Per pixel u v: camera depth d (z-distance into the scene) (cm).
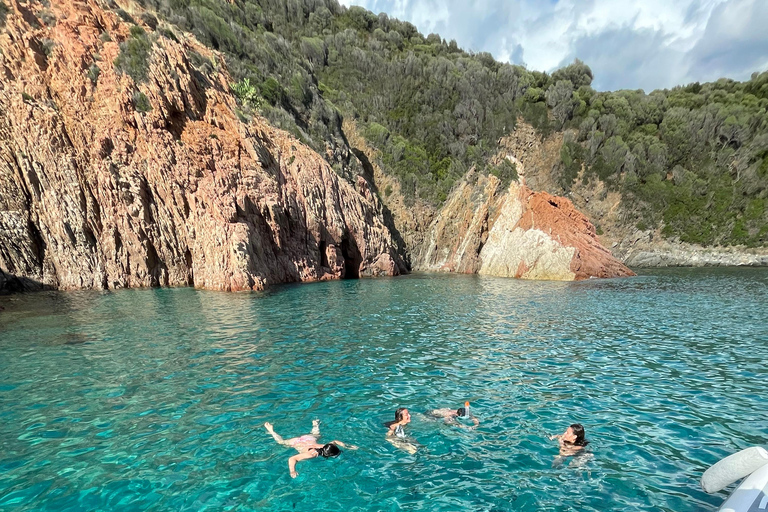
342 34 6694
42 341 1371
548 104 6419
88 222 2594
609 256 3600
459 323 1700
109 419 815
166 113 2831
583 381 1034
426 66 6675
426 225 5275
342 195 3838
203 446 717
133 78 2808
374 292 2605
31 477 622
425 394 954
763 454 566
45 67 2652
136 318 1741
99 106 2700
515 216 3966
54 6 2798
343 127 5662
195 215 2723
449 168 5862
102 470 642
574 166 6022
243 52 4584
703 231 5247
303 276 3256
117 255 2653
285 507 562
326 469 655
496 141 6294
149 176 2720
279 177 3316
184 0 4475
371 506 566
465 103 6412
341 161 4603
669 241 5353
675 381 1034
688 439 746
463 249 4353
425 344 1377
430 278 3584
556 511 552
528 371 1109
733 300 2261
